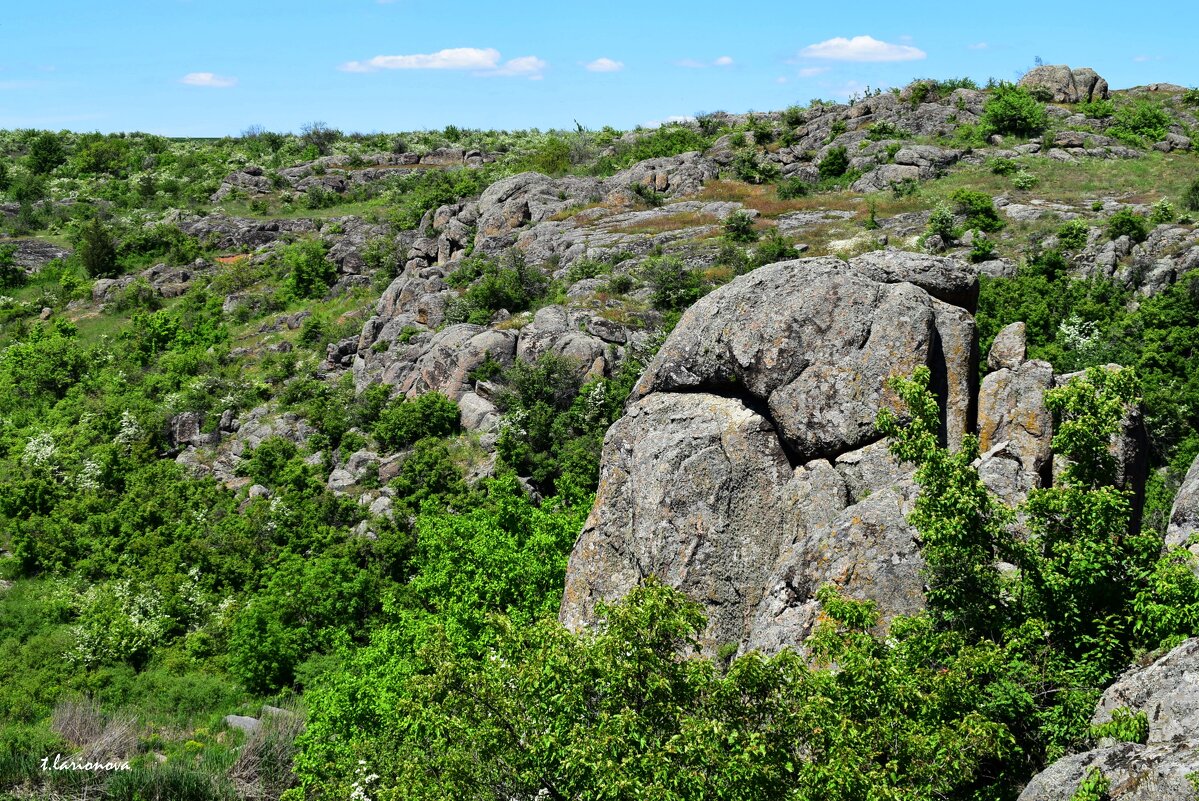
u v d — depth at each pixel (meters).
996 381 21.84
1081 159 70.81
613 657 14.54
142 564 41.78
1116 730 13.61
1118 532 16.52
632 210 68.88
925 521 17.03
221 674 36.06
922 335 21.92
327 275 75.56
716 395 23.45
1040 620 16.03
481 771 15.74
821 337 22.36
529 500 39.91
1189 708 13.37
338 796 23.20
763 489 22.11
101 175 114.81
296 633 35.50
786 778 13.71
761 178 76.00
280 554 40.91
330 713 25.67
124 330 70.50
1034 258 52.19
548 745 14.40
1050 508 16.53
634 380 43.84
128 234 90.81
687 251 57.84
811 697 13.83
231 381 56.59
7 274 85.50
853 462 21.55
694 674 14.76
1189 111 82.69
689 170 74.69
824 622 15.33
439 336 51.03
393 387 50.69
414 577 34.66
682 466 22.38
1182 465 37.28
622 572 22.84
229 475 48.59
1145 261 49.50
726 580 21.55
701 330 23.64
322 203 102.31
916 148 72.44
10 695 33.72
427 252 71.56
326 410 50.47
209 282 79.56
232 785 28.66
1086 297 47.22
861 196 67.62
